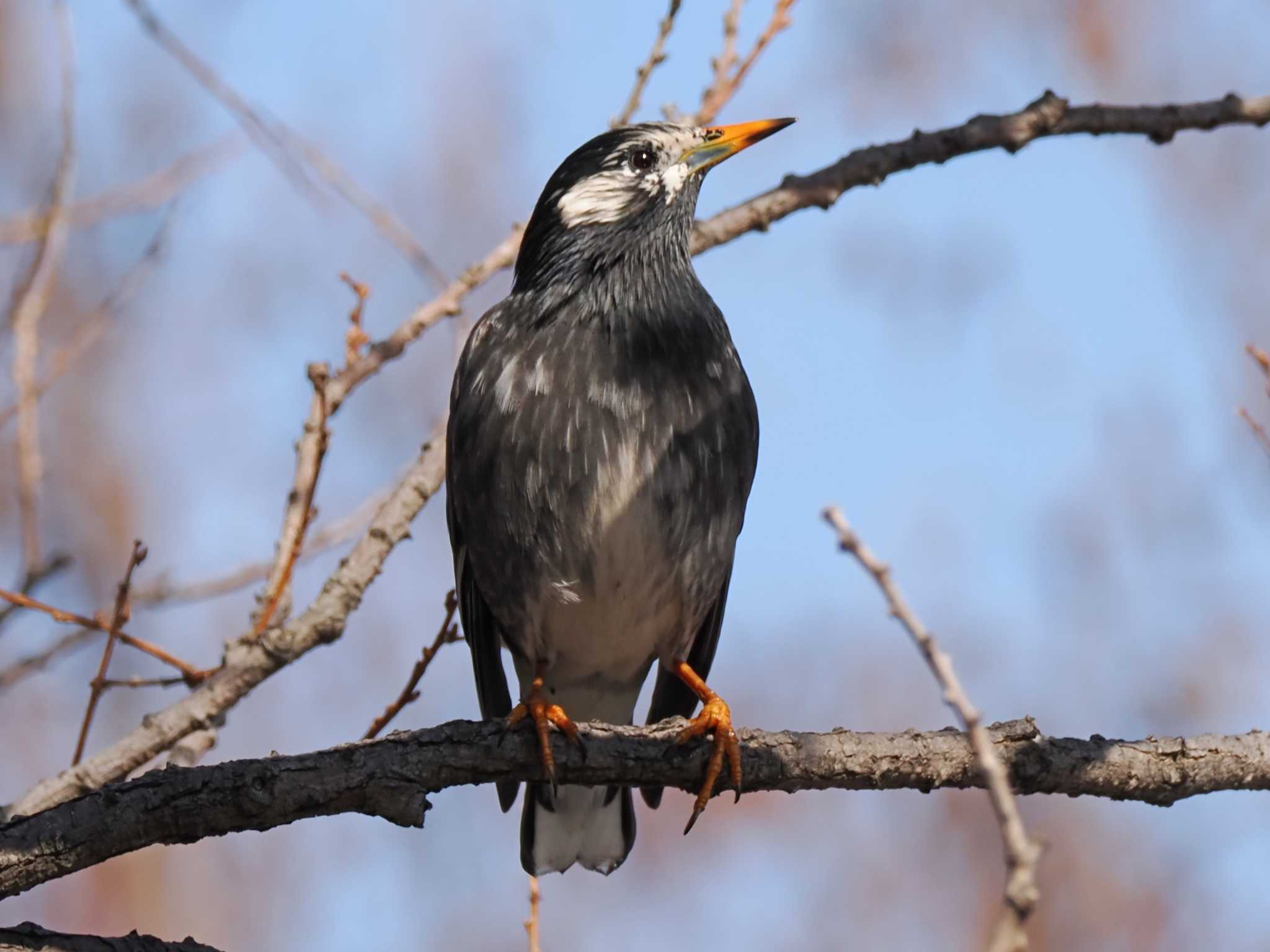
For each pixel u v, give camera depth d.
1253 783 8.31
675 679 10.98
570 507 9.87
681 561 10.06
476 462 10.02
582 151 10.62
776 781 8.45
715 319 10.47
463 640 9.04
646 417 9.88
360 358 9.80
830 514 4.96
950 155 11.16
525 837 10.77
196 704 8.78
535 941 8.57
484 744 8.06
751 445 10.36
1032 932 13.66
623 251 10.28
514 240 10.38
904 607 4.91
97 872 14.29
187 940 7.21
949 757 8.30
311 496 9.33
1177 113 11.16
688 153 10.61
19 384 10.32
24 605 8.73
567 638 10.44
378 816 7.68
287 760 7.49
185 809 7.23
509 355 10.09
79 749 8.66
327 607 9.08
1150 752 8.27
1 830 7.01
